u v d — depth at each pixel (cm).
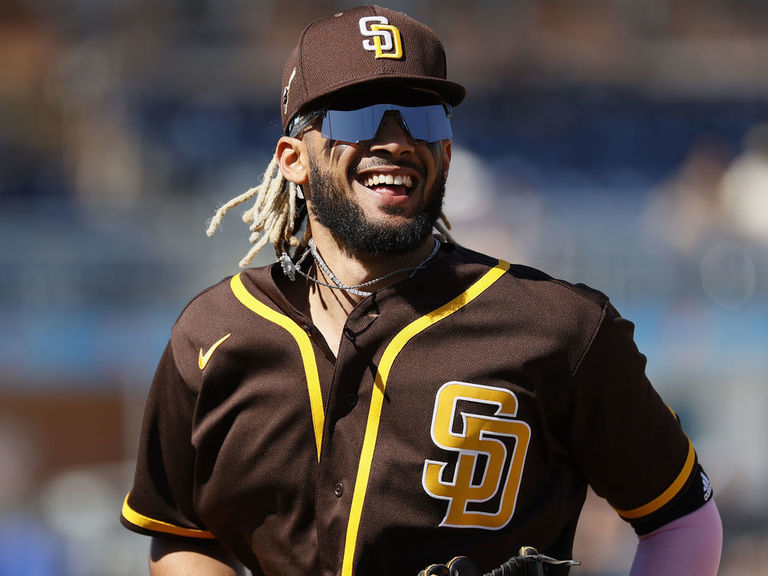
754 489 3027
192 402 862
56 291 3050
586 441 820
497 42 5272
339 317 850
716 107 5281
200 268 3088
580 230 3519
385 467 789
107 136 4600
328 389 813
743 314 3141
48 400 3064
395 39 820
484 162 4956
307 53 837
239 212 3134
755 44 5447
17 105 4688
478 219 3709
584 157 5044
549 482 822
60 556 2812
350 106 810
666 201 4241
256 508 838
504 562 798
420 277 816
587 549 2831
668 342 3144
